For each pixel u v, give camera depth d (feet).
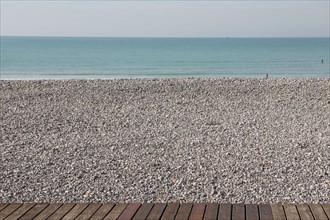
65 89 86.94
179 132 51.01
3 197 27.84
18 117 62.34
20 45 542.98
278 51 383.86
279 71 172.04
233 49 438.81
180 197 27.73
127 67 190.70
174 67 191.62
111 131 52.13
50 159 38.34
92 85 90.84
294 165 35.55
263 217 21.68
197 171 34.01
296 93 81.97
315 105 71.77
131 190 29.27
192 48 465.06
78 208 23.24
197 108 68.95
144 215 22.13
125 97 78.84
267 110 67.41
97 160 37.76
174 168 34.88
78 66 195.52
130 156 39.17
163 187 29.94
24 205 23.76
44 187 30.12
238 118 60.64
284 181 31.24
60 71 167.73
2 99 77.82
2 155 40.09
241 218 21.61
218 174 33.14
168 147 42.80
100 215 22.20
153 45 594.24
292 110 67.41
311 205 23.45
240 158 38.04
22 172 34.19
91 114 64.39
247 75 153.38
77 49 410.72
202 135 49.01
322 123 57.11
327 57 277.64
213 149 41.68
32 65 200.75
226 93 82.23
